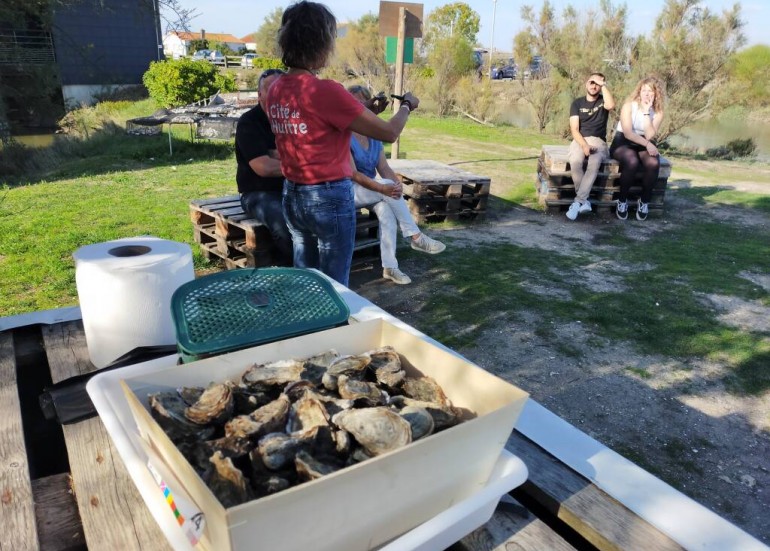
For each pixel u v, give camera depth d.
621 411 3.16
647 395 3.32
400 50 6.96
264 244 4.41
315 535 1.02
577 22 16.23
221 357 1.44
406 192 6.81
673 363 3.71
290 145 2.96
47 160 12.05
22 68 12.10
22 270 4.96
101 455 1.65
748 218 7.52
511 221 7.03
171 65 17.95
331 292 1.83
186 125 16.83
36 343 2.46
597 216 7.38
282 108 2.89
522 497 1.68
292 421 1.26
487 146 13.41
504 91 24.70
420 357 1.54
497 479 1.32
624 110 7.21
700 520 1.42
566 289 4.87
